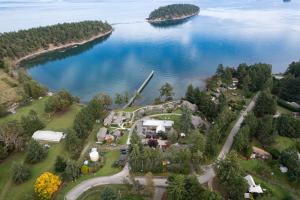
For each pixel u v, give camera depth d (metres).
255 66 182.75
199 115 137.75
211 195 76.12
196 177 89.00
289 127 116.44
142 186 89.06
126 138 119.31
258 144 112.50
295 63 187.00
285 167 96.38
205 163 101.56
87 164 101.50
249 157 103.44
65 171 95.25
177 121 128.88
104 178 94.88
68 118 138.50
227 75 174.62
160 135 119.94
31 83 164.62
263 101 133.38
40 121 128.75
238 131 112.50
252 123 115.31
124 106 157.75
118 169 99.50
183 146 109.12
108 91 184.88
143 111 141.50
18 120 135.62
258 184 89.75
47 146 113.75
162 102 157.38
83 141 116.88
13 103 154.12
